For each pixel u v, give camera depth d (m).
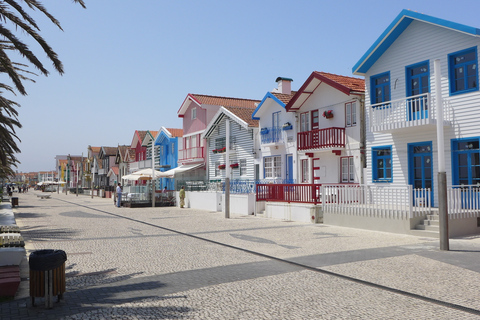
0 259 7.93
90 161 89.06
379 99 19.55
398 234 14.64
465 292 7.14
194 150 37.12
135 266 9.70
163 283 8.06
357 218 16.55
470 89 15.58
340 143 21.41
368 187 16.25
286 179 25.84
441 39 16.70
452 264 9.43
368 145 19.88
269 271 9.08
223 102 37.56
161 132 45.53
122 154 64.81
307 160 24.22
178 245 12.87
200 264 9.91
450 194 14.12
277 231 16.02
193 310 6.36
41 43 11.11
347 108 21.56
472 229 14.59
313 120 23.92
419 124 16.23
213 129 34.00
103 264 9.94
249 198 24.12
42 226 18.77
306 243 12.97
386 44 18.80
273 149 27.16
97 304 6.70
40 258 6.49
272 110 27.33
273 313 6.19
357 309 6.34
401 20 17.70
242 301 6.82
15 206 35.88
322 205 18.47
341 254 10.95
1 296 7.04
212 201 28.72
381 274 8.59
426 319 5.85
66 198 57.59
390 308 6.37
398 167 18.34
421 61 17.45
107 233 16.02
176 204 35.09
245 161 30.31
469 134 15.58
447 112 16.38
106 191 58.84
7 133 18.14
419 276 8.36
